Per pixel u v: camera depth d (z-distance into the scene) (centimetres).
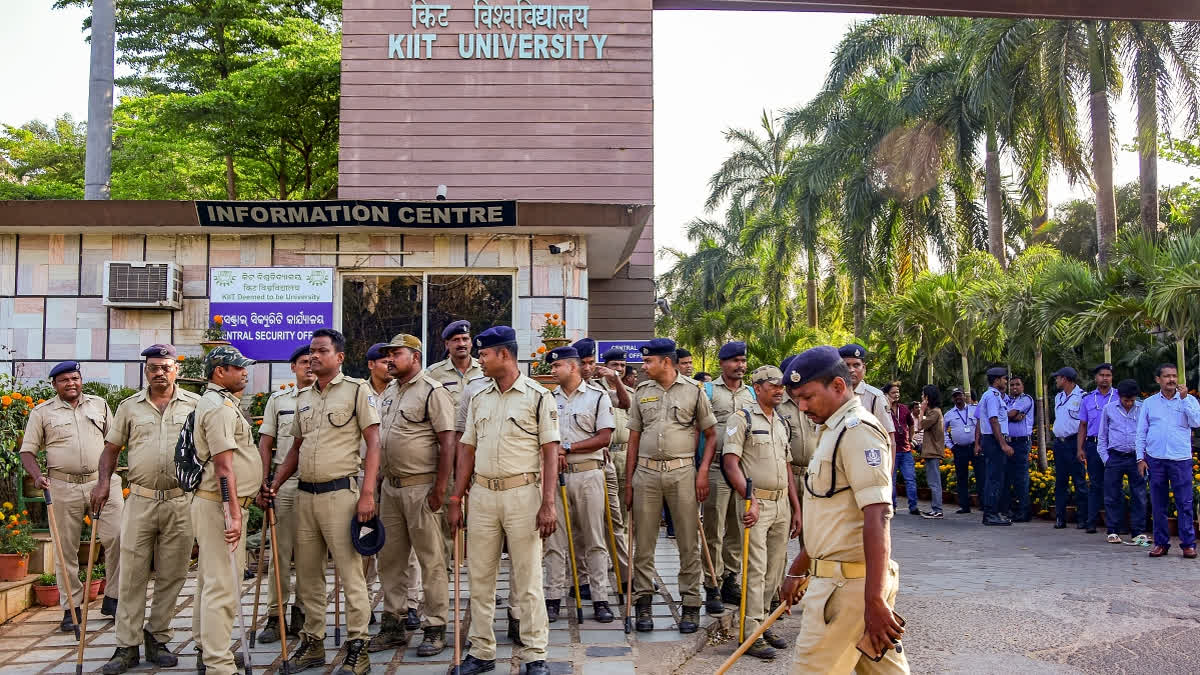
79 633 636
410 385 619
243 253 1009
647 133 1476
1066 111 1884
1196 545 1006
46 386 980
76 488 683
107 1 1340
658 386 666
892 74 2431
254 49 2312
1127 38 1814
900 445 1360
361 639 551
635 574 657
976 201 2520
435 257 1016
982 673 569
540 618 544
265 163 2344
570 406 690
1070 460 1158
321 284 1009
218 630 515
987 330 1733
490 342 557
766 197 3644
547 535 541
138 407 589
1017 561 925
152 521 574
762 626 405
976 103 2005
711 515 704
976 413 1346
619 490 860
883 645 332
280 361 1005
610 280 1523
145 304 977
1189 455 930
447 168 1463
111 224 963
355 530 551
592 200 1465
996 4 1655
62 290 995
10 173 3172
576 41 1485
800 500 700
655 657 587
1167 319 1208
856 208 2411
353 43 1478
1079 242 3153
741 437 632
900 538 1102
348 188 1456
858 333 2675
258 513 887
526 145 1470
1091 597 750
